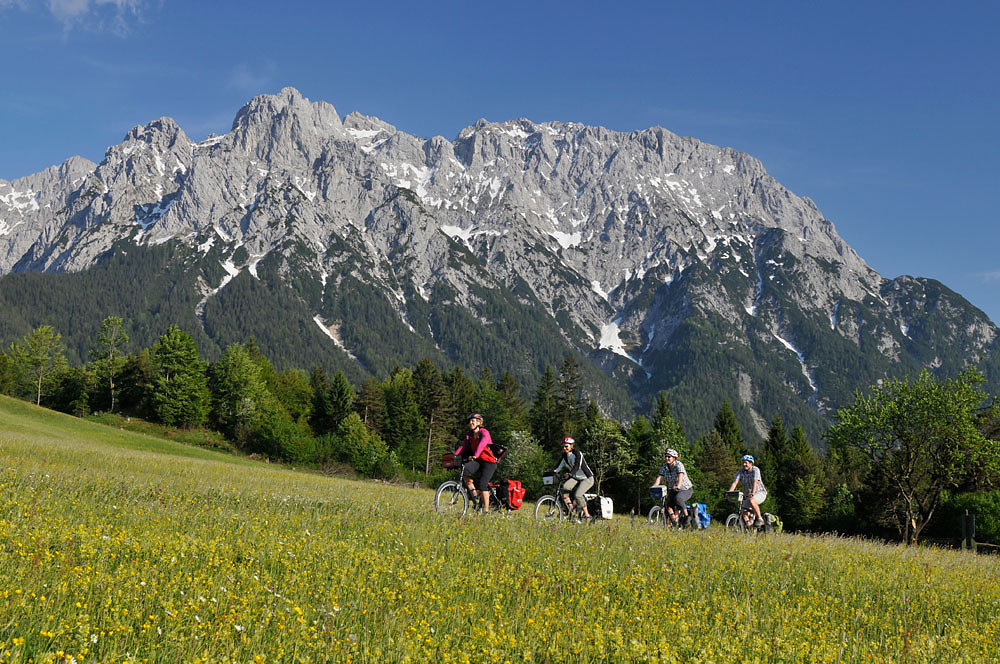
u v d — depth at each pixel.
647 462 84.25
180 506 11.85
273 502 14.24
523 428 105.94
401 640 5.31
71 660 4.28
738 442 99.56
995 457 35.16
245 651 5.02
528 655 5.50
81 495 12.00
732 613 7.56
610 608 7.24
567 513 16.09
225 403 96.00
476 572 8.34
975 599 10.38
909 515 36.78
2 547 6.72
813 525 77.31
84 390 101.50
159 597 5.77
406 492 24.94
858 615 8.17
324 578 7.32
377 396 107.44
